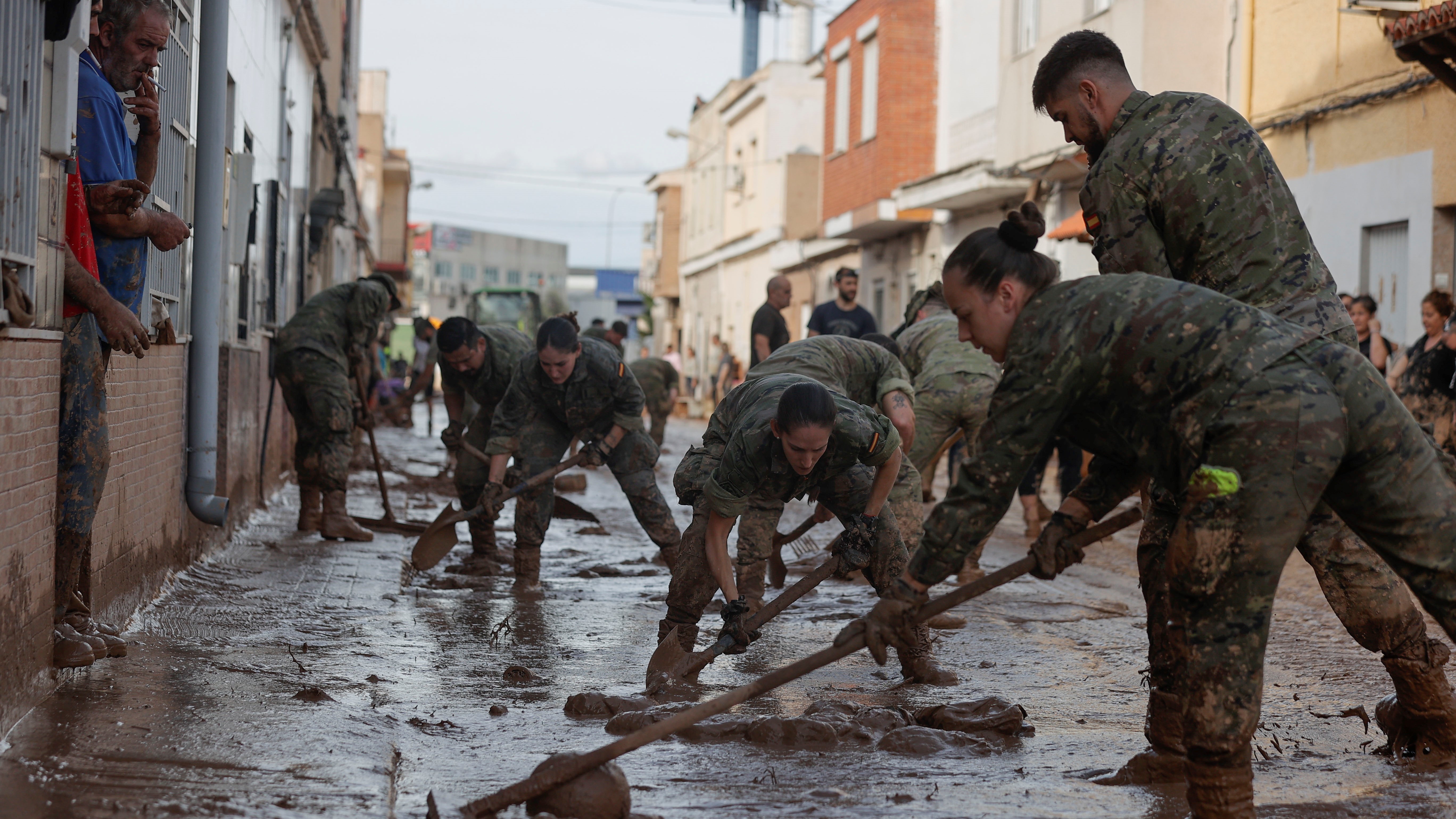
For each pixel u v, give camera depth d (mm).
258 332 10336
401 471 15195
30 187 3775
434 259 96688
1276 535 3053
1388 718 4066
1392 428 3195
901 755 3986
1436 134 12922
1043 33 18656
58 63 4016
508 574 8039
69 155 4047
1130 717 4586
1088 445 3449
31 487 3873
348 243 27766
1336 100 14305
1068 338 3191
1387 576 3854
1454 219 12930
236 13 9023
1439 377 10227
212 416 7051
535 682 4953
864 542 4867
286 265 12820
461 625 6180
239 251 8812
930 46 24781
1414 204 13219
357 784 3426
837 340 6074
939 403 7668
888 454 4840
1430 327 10414
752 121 38781
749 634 4770
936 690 4988
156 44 4859
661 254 52531
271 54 11500
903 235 26078
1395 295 13664
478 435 8477
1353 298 12125
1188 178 3891
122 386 5473
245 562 7801
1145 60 16000
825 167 29344
